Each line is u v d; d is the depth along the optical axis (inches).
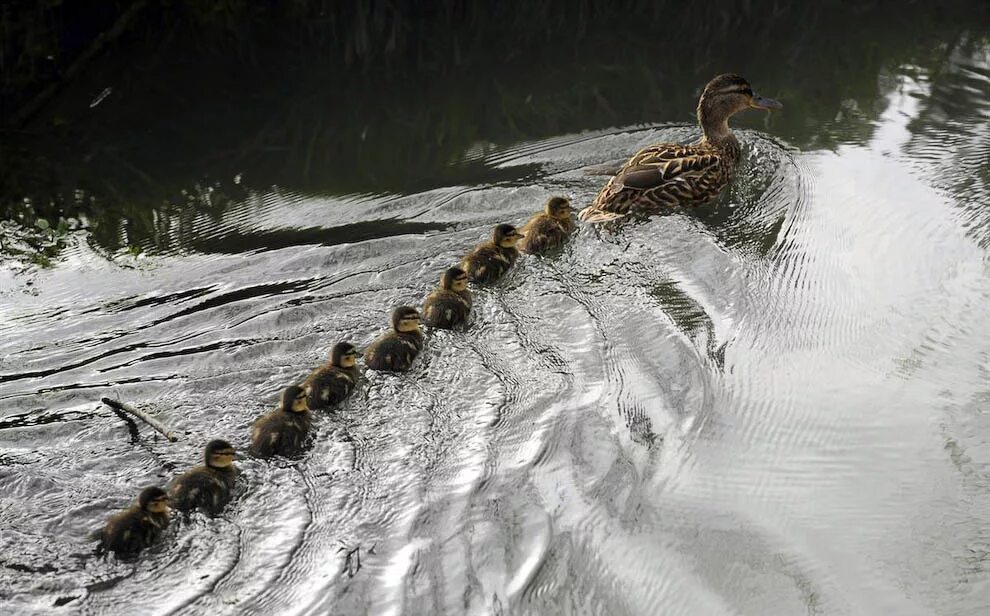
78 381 334.0
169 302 377.1
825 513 274.5
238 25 571.2
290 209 439.8
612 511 272.5
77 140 503.2
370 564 255.9
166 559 262.7
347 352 325.1
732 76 444.8
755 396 317.1
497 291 374.9
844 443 298.5
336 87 553.0
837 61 559.8
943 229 400.2
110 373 337.4
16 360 346.6
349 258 398.0
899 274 375.6
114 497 284.7
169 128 513.7
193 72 558.9
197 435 308.2
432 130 508.7
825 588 251.6
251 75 560.7
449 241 403.9
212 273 394.0
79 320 369.7
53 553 265.3
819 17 609.0
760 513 274.5
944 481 283.6
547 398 316.5
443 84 552.1
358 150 491.8
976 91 518.9
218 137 505.4
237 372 335.0
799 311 356.8
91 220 438.3
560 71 559.5
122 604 249.0
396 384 327.0
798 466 290.4
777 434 301.7
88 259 411.2
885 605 246.7
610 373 327.3
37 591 253.1
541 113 518.3
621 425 304.3
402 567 253.9
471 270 377.7
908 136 476.4
